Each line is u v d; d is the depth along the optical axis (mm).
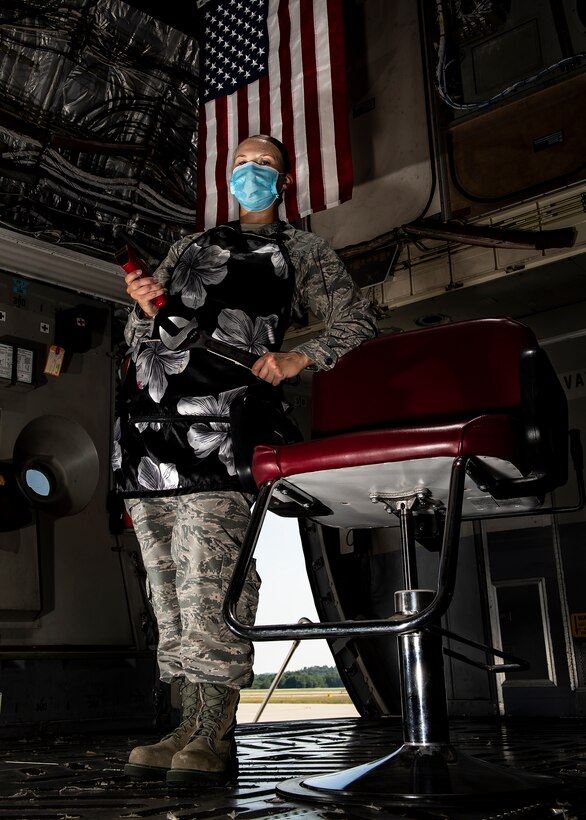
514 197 4605
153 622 4750
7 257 4660
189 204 5223
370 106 5422
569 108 4508
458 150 4922
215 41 4945
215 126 4816
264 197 2031
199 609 1764
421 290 4867
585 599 4562
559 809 1230
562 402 1651
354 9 5672
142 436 1929
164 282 2098
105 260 5066
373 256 5066
